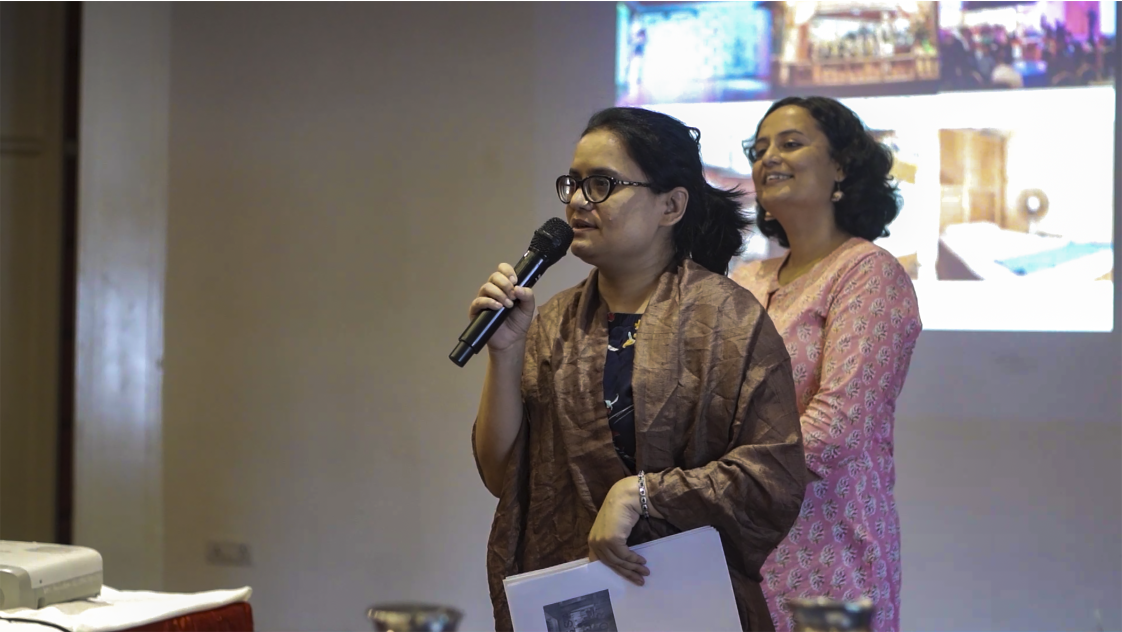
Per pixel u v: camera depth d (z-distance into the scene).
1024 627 3.66
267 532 4.65
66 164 5.46
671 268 1.72
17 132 5.43
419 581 4.44
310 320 4.64
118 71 4.82
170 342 4.80
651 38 4.16
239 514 4.68
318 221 4.65
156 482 4.79
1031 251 3.67
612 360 1.65
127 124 4.82
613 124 1.67
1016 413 3.69
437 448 4.45
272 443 4.66
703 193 1.75
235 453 4.70
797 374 2.26
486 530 4.38
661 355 1.59
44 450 5.40
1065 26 3.65
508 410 1.72
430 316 4.49
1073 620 3.61
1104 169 3.60
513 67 4.40
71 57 5.47
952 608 3.74
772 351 1.59
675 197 1.69
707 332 1.59
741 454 1.51
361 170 4.60
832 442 2.10
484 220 4.43
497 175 4.42
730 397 1.55
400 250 4.54
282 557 4.62
